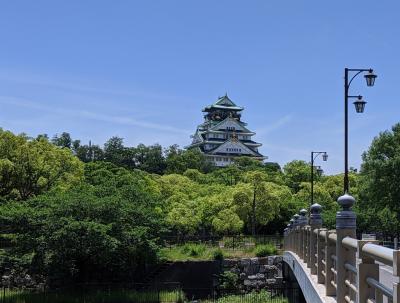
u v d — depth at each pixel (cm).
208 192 6184
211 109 13662
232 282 3569
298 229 1945
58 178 4419
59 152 4456
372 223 4947
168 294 3136
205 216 5053
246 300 3197
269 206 5009
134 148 11319
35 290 3238
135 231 3194
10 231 3219
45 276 3281
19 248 3108
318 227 1354
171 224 4253
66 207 3155
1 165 4047
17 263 3209
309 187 5903
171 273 3544
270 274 3700
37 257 3094
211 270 3619
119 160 11050
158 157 11106
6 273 3409
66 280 3262
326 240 990
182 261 3584
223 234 5050
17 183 4216
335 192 6059
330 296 973
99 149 11419
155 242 3431
